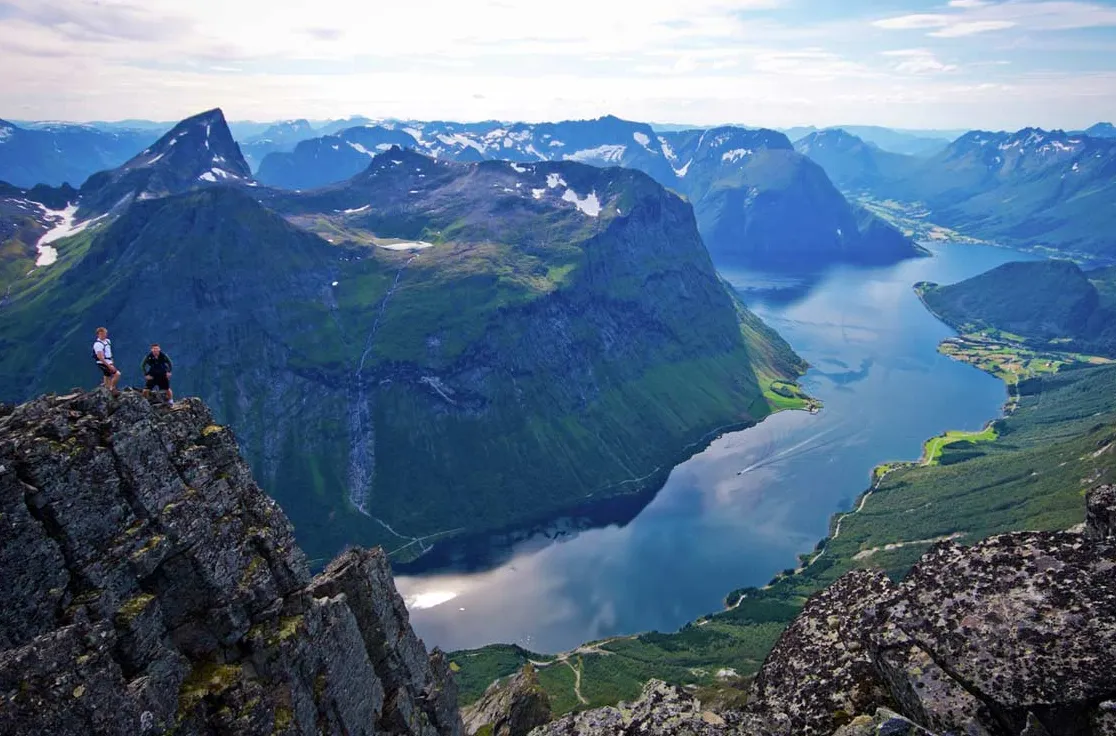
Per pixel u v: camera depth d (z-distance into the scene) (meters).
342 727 43.81
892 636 28.02
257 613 40.81
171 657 35.03
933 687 25.44
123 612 33.53
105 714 29.95
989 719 24.22
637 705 32.66
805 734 28.28
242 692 37.06
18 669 27.81
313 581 50.41
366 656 48.28
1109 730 22.31
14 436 33.16
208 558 38.88
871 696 28.39
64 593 32.31
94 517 34.19
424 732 51.03
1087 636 25.03
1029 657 25.03
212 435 43.47
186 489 39.34
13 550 30.91
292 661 40.41
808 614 33.66
